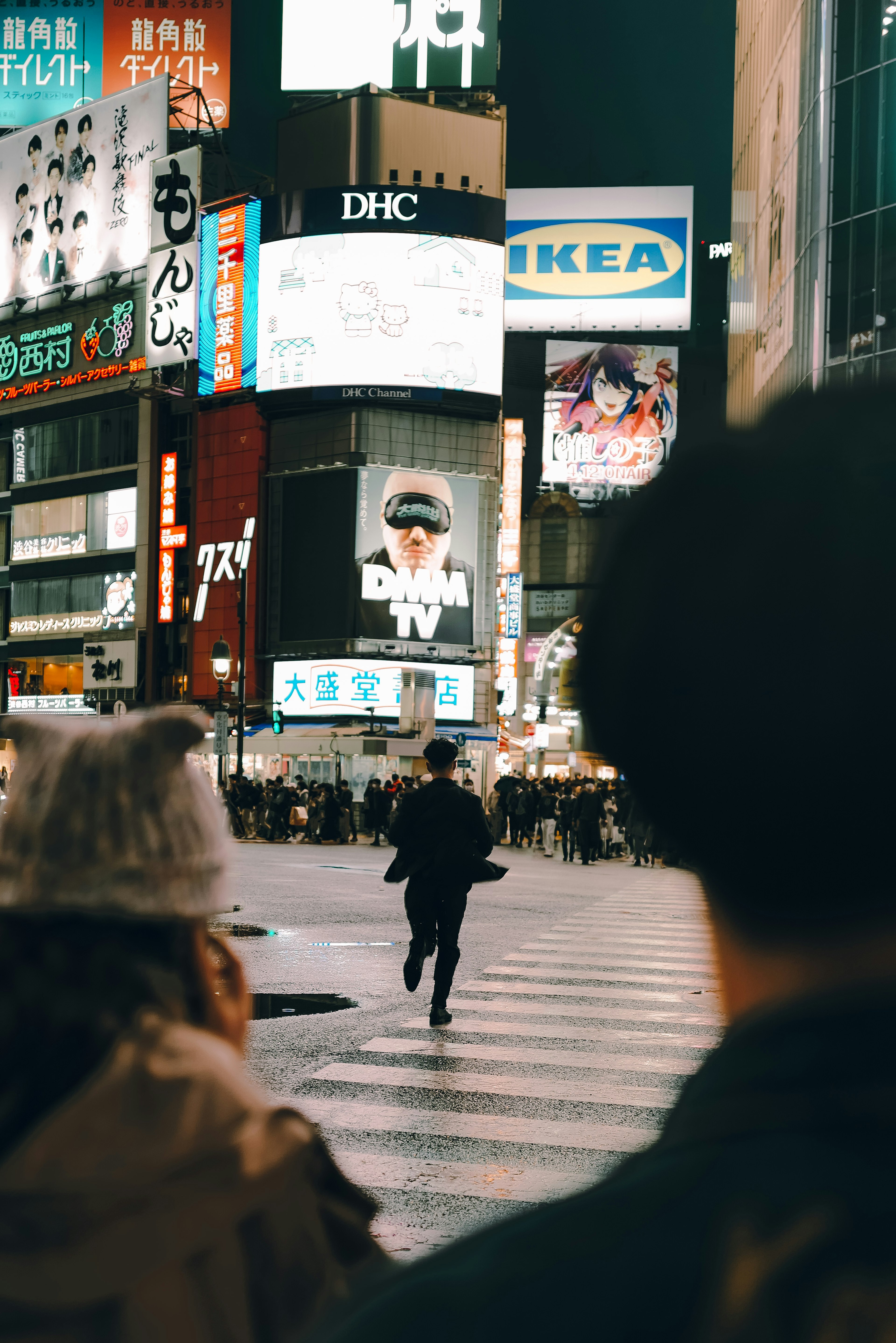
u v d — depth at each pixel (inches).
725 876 22.2
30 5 2167.8
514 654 1836.9
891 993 20.5
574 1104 233.1
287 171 1834.4
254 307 1795.0
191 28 2129.7
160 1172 35.0
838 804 21.1
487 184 1813.5
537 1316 19.4
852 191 1358.3
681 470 23.8
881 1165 18.8
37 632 2059.5
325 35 1929.1
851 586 21.6
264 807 1267.2
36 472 2097.7
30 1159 36.8
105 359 2012.8
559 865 943.7
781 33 1695.4
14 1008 40.3
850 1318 18.0
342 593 1722.4
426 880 303.7
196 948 44.5
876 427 22.5
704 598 22.4
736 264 2190.0
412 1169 194.5
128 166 1980.8
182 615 1873.8
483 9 1897.1
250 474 1815.9
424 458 1763.0
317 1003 334.6
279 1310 36.1
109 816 41.9
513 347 2657.5
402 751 1454.2
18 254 2129.7
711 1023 308.7
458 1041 287.0
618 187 2593.5
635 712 22.7
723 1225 19.1
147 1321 34.1
